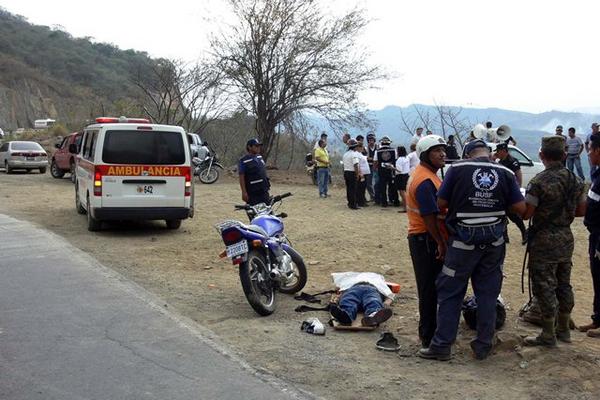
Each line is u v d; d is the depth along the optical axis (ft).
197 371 15.60
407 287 25.09
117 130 37.22
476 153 16.28
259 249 21.58
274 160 99.60
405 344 17.92
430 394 14.46
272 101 89.56
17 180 78.33
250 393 14.30
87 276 25.82
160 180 37.68
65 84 309.83
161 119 113.60
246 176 29.86
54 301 21.88
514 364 16.03
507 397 14.24
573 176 16.85
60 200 56.65
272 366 16.16
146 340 17.85
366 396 14.37
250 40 87.04
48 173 92.17
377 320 19.25
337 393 14.52
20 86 290.15
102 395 14.07
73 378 15.03
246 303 22.72
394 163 51.72
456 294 16.33
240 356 16.80
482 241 15.88
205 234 39.04
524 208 16.06
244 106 92.17
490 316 16.35
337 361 16.58
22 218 44.16
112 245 34.65
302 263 23.68
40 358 16.33
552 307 16.63
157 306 21.42
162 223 43.45
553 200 16.57
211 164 75.56
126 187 37.14
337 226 41.47
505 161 34.24
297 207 52.19
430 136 16.83
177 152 38.11
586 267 29.66
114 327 18.99
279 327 19.65
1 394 14.06
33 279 25.12
